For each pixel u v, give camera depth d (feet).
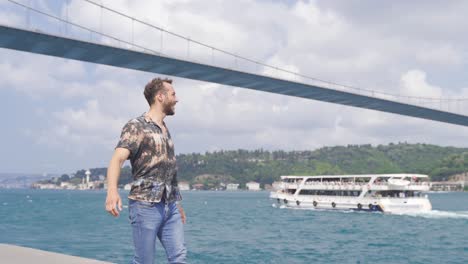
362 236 135.13
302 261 89.20
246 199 575.38
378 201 209.67
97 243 117.60
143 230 15.53
